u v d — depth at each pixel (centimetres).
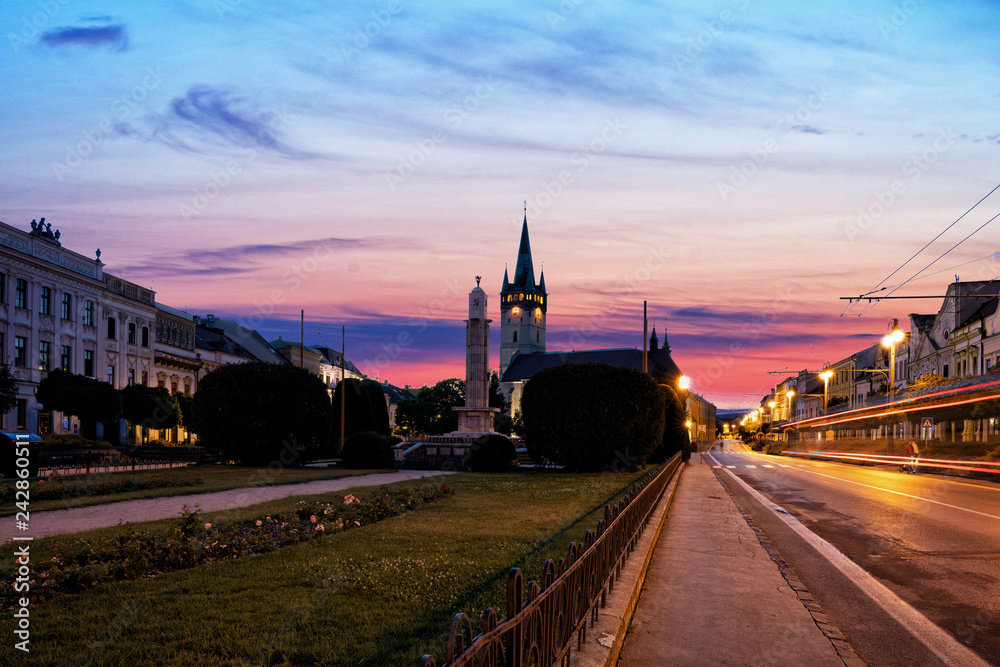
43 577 686
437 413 7275
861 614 696
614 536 710
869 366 8831
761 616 663
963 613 703
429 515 1295
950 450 3981
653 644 577
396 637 555
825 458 6269
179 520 991
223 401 3012
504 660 345
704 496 1925
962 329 5488
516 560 843
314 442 3152
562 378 2911
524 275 16712
